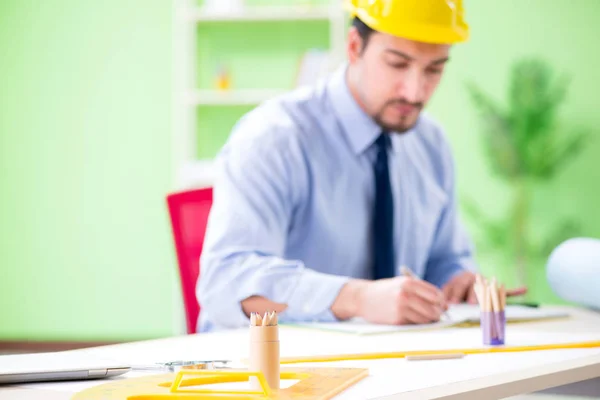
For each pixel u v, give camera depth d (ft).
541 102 16.42
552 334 4.46
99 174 17.79
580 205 16.58
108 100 17.78
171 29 17.63
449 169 7.42
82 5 17.83
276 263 5.44
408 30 5.61
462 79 17.04
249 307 5.35
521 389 3.02
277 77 16.97
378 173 6.53
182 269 6.61
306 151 6.36
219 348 4.07
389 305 4.90
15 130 17.95
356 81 6.29
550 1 16.85
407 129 6.20
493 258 16.74
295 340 4.31
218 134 16.94
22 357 3.29
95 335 17.76
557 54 16.84
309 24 16.90
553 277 6.06
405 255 6.91
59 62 17.88
